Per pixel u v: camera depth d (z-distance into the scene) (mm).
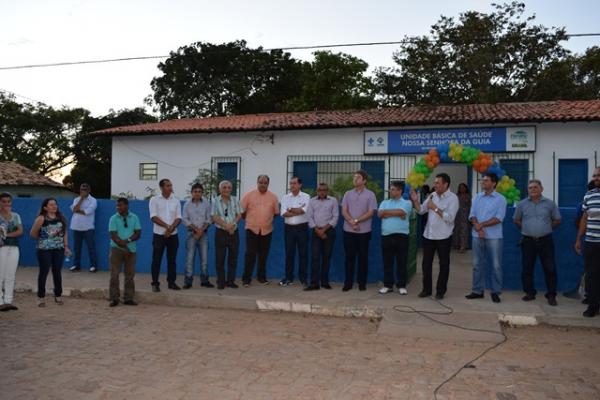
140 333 6523
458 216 13828
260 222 9000
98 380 4848
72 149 35312
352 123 15195
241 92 31078
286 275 9133
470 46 25344
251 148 16625
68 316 7492
